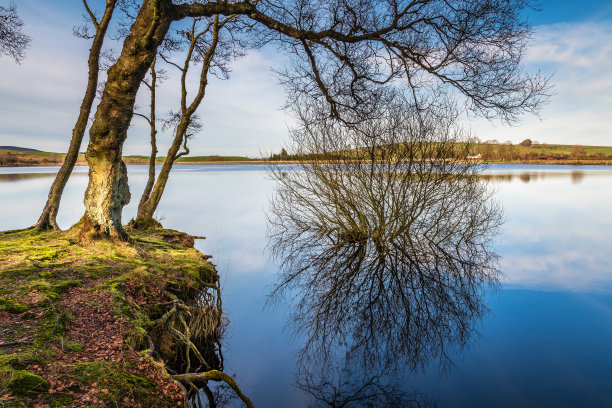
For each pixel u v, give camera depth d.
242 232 18.22
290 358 6.43
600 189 36.38
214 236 17.22
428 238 14.18
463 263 12.44
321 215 15.38
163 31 6.00
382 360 6.37
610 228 18.50
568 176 54.72
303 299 9.46
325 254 13.84
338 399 5.13
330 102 8.87
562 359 6.23
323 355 6.55
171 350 5.02
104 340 3.99
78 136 8.23
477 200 15.66
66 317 4.21
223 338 7.13
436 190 13.08
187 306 5.93
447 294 9.66
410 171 12.38
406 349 6.78
